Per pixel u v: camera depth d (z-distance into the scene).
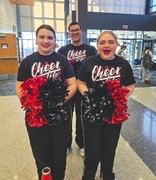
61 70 1.35
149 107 3.74
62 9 13.19
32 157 2.02
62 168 1.46
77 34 1.95
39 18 12.96
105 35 1.32
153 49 10.18
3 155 2.05
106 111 1.22
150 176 1.74
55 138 1.32
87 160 1.48
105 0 11.90
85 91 1.31
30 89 1.15
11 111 3.46
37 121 1.15
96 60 1.40
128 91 1.29
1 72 7.12
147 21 9.78
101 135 1.40
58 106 1.19
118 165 1.90
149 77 6.62
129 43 10.27
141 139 2.44
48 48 1.28
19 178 1.71
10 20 9.95
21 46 13.05
